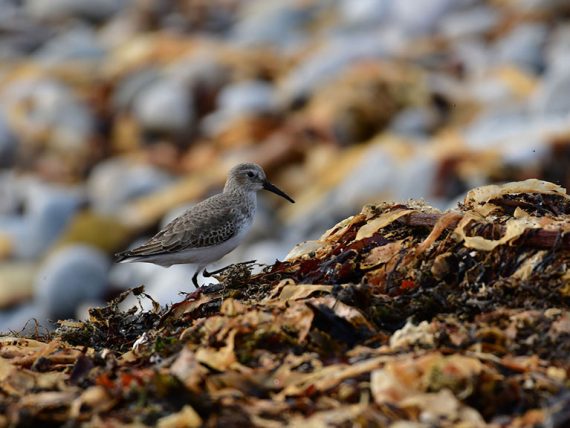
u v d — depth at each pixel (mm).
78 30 37906
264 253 20891
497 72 29016
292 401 6219
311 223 22812
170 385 6344
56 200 26125
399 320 7238
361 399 6160
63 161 29594
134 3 39875
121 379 6578
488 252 7719
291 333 6965
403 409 5965
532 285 7316
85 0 39188
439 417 5879
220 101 30281
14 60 36031
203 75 30844
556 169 22391
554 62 28719
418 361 6250
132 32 37688
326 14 36125
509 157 22531
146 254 12414
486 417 6027
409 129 26812
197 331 7207
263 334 6949
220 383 6426
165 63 32500
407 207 8859
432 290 7367
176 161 28547
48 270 22406
